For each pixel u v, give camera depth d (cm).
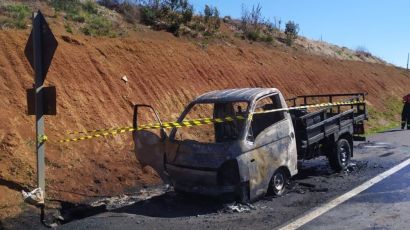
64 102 1092
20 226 712
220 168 788
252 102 841
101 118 1140
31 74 1106
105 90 1223
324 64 2702
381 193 860
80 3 1672
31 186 834
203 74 1627
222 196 834
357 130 1183
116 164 1011
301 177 1020
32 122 997
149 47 1509
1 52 1099
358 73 2964
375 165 1142
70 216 779
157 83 1398
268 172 832
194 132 1265
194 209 796
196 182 818
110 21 1638
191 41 1870
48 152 941
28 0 1507
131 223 716
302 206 787
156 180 998
